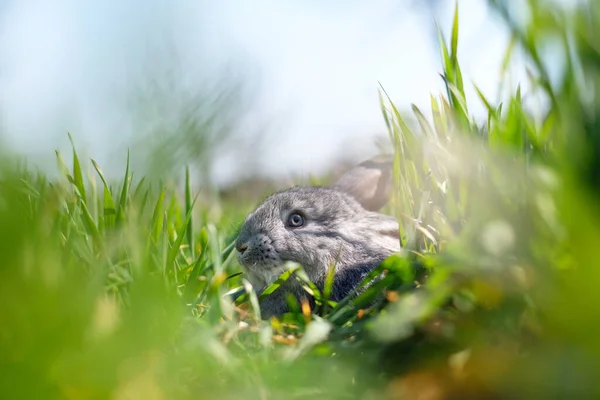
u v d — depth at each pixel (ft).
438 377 3.83
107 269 4.15
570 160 3.77
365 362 3.96
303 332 4.17
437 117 4.36
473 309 3.95
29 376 3.39
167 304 4.02
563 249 3.78
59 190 4.41
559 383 3.37
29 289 3.70
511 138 4.05
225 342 4.05
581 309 3.47
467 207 4.18
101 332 3.83
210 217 5.35
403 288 4.13
